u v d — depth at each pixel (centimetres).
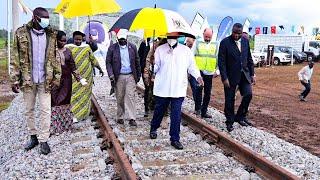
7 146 862
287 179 524
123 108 962
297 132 998
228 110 889
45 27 665
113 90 948
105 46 2445
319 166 653
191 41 991
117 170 597
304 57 4300
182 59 736
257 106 1488
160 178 578
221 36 2123
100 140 792
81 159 678
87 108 993
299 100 1698
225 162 649
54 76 695
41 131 709
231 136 845
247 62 902
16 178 604
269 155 715
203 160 668
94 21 2405
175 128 743
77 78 868
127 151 708
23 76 670
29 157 694
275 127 1058
